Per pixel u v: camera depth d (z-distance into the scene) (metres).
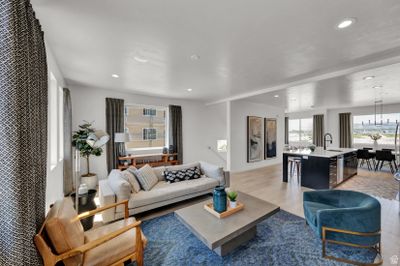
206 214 2.21
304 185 4.43
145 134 5.54
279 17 1.72
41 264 1.30
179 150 5.91
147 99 5.44
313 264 1.85
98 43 2.23
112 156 4.74
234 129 6.02
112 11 1.64
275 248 2.10
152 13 1.67
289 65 2.94
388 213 2.95
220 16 1.71
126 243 1.66
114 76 3.54
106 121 4.70
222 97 5.66
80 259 1.48
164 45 2.28
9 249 1.01
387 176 5.40
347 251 2.02
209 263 1.88
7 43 1.00
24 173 1.13
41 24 1.82
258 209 2.31
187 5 1.56
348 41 2.18
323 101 6.10
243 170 6.29
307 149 5.47
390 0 1.48
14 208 1.02
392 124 6.80
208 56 2.59
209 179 3.80
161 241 2.24
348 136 7.76
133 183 3.02
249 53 2.50
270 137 7.22
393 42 2.20
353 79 3.48
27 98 1.19
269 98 5.57
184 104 6.17
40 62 1.63
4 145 1.00
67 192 3.80
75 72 3.34
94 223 2.70
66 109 3.76
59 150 3.33
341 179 4.66
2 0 0.99
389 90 4.40
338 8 1.59
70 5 1.55
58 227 1.37
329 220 1.93
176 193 3.16
